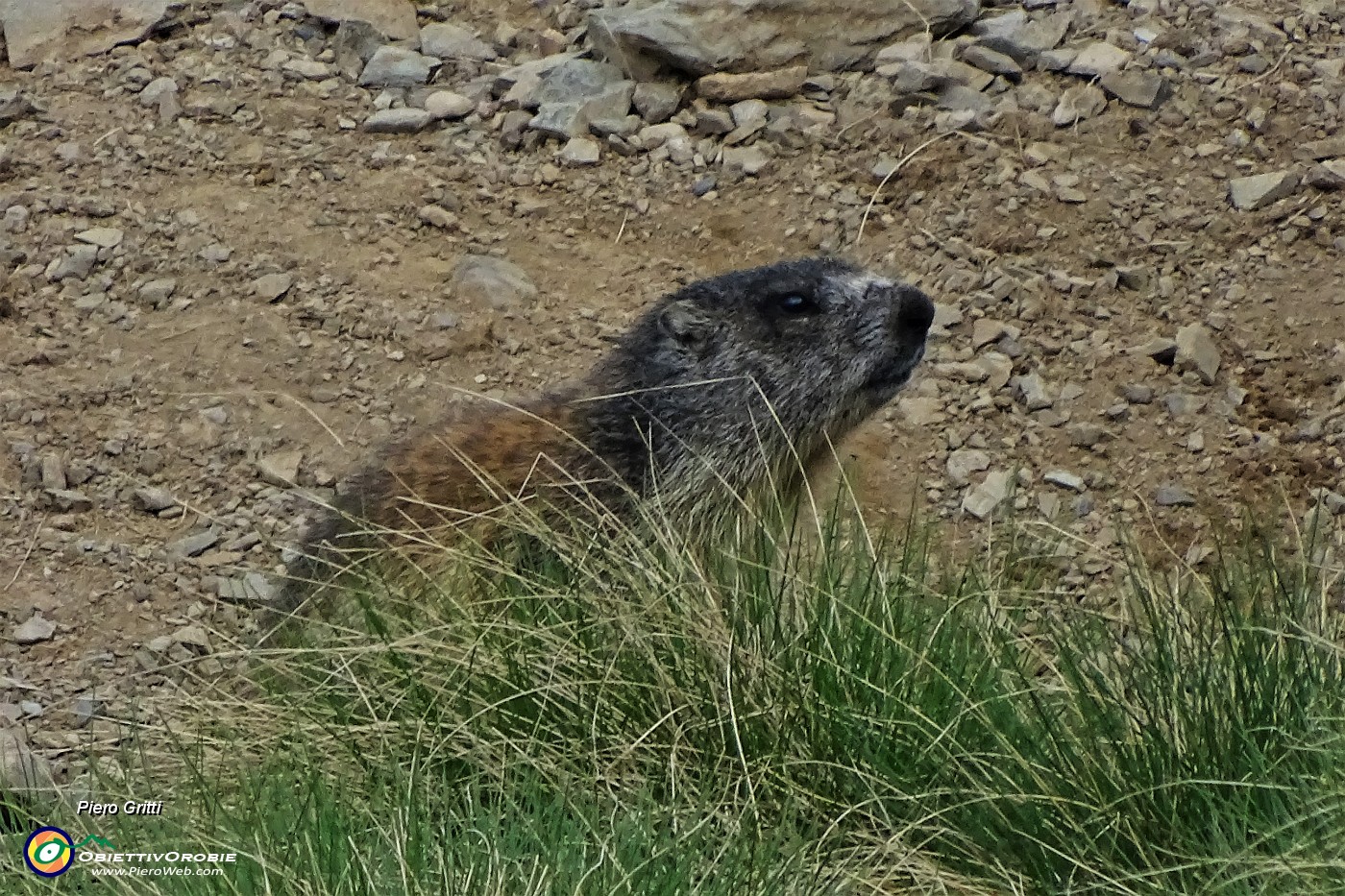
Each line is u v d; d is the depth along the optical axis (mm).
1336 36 17875
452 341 15219
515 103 17922
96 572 12922
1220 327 14836
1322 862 7809
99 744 10516
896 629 9820
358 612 10664
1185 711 9094
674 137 17469
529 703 9656
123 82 18125
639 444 11977
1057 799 8773
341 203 16703
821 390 12430
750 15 17953
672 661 9750
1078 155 16797
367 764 9398
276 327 15305
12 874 8688
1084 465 13828
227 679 10789
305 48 18828
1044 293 15367
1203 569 12617
